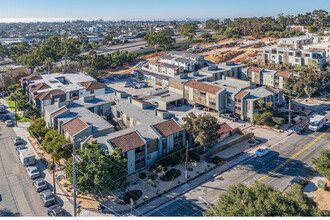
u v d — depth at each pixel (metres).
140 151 53.75
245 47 177.38
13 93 99.44
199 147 57.16
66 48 148.50
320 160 44.97
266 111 71.75
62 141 55.88
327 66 111.75
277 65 123.25
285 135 67.12
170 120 60.59
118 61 153.62
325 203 41.12
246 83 89.62
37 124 68.38
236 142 63.53
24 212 41.59
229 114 79.19
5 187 48.00
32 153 56.22
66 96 87.69
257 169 52.47
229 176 50.41
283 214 29.25
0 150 62.22
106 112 77.75
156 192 46.03
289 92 91.81
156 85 118.69
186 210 41.53
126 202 43.56
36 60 135.62
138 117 66.38
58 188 47.91
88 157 43.56
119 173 45.25
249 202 31.34
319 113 80.88
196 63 141.75
